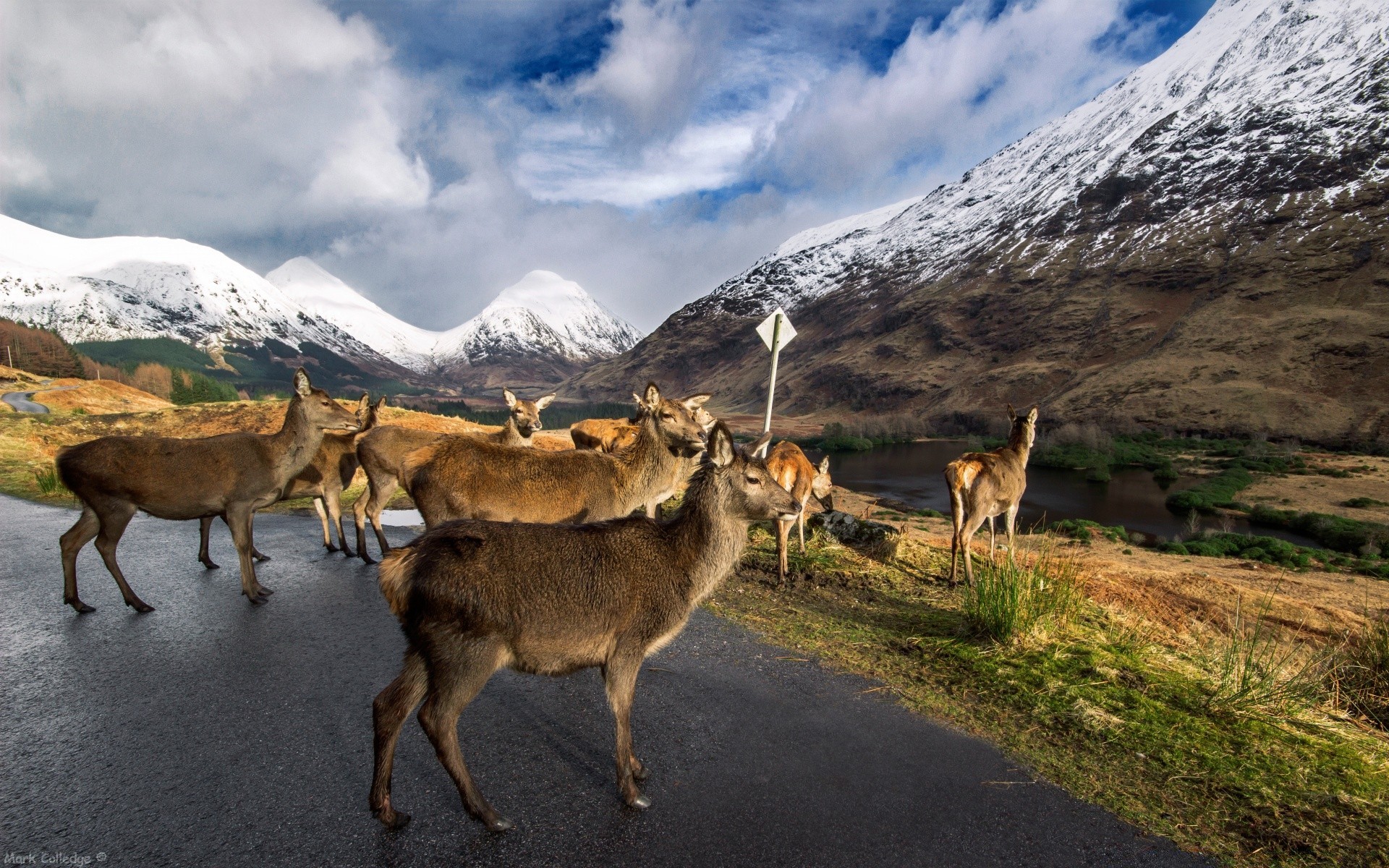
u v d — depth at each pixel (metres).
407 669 3.39
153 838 3.20
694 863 3.12
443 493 6.19
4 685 4.79
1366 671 6.02
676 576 3.89
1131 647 6.00
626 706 3.66
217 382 90.19
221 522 10.90
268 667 5.12
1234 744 4.35
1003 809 3.58
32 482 14.48
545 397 10.27
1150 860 3.23
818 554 9.05
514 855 3.15
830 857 3.17
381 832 3.28
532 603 3.45
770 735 4.29
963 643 5.83
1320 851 3.32
